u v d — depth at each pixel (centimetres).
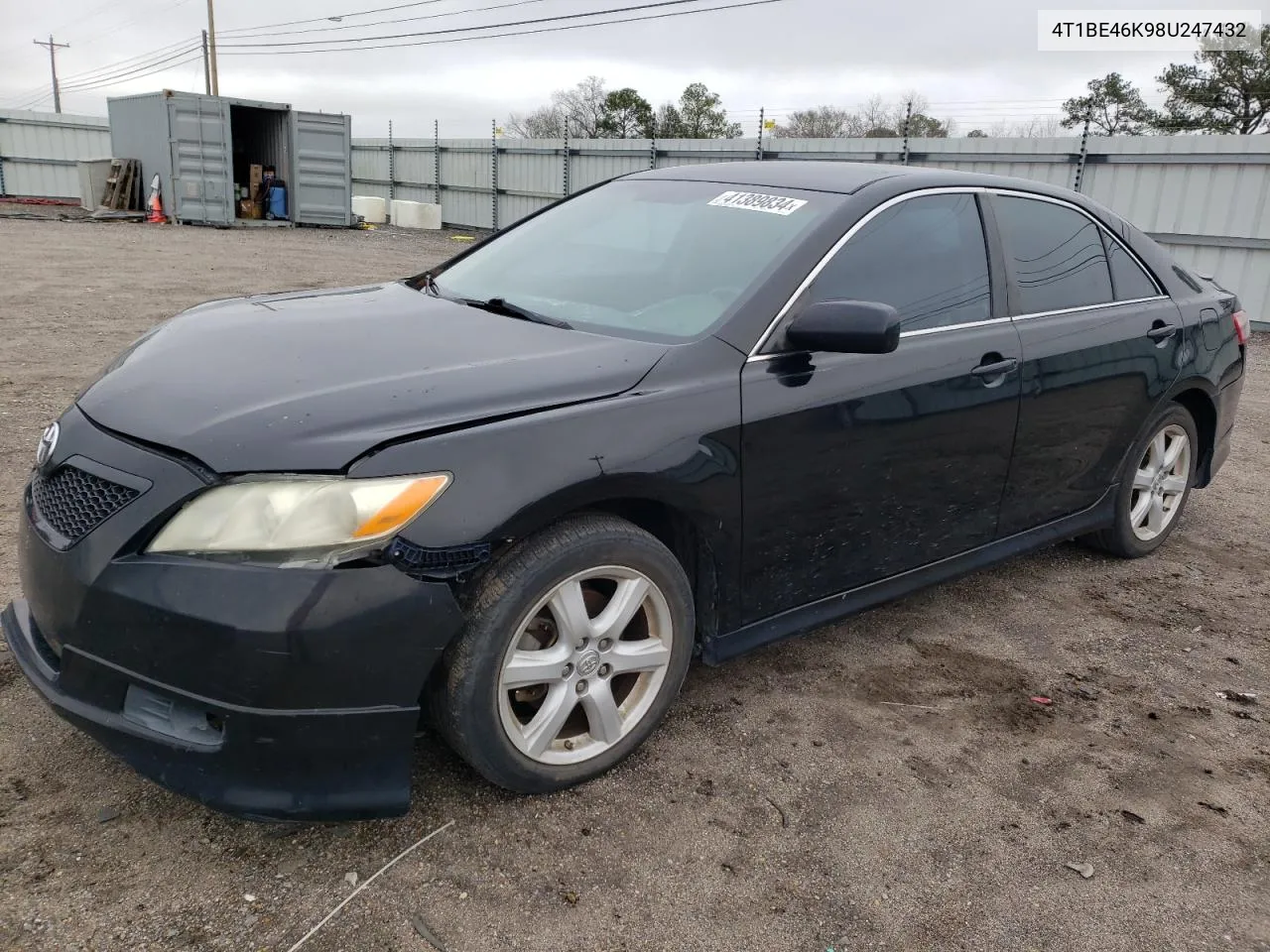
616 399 253
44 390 631
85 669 221
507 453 230
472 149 2619
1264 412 825
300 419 222
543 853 240
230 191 2188
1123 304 416
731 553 282
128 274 1255
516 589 234
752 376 279
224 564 208
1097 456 409
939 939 224
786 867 243
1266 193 1238
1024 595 423
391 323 294
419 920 216
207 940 205
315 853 234
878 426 307
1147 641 386
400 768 227
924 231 340
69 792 247
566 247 359
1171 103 3428
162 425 228
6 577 353
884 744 301
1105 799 281
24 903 210
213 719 215
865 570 326
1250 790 291
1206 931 233
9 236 1653
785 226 318
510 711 245
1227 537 514
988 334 348
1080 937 228
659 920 222
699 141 2067
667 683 278
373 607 212
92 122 2773
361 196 2739
